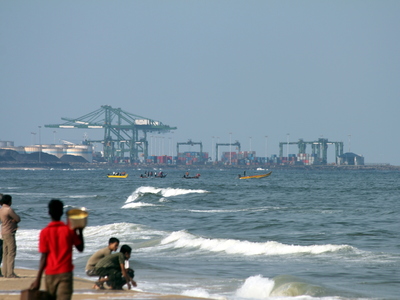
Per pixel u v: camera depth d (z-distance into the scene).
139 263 89.06
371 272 80.00
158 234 125.88
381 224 153.88
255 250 100.62
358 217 176.12
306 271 81.31
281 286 67.06
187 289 68.19
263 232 137.00
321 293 64.50
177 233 117.44
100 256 59.97
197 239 110.69
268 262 89.88
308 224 154.12
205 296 63.81
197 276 77.69
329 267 84.44
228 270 83.00
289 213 194.12
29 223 160.75
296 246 101.94
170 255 98.81
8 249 61.69
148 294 54.22
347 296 63.59
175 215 188.88
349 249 99.62
